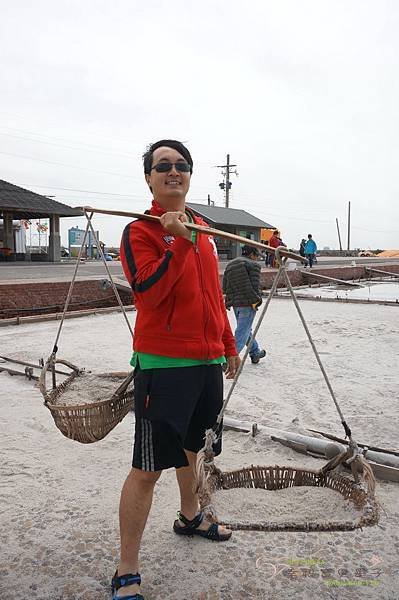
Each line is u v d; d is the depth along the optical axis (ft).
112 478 11.09
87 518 9.45
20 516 9.52
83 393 10.12
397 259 157.48
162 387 7.03
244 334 21.02
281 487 9.63
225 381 19.21
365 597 7.36
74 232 149.28
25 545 8.63
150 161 7.41
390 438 13.55
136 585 7.24
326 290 66.85
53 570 7.98
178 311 7.05
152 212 7.51
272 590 7.52
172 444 7.14
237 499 9.20
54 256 97.81
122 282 50.01
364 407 16.20
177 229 6.26
